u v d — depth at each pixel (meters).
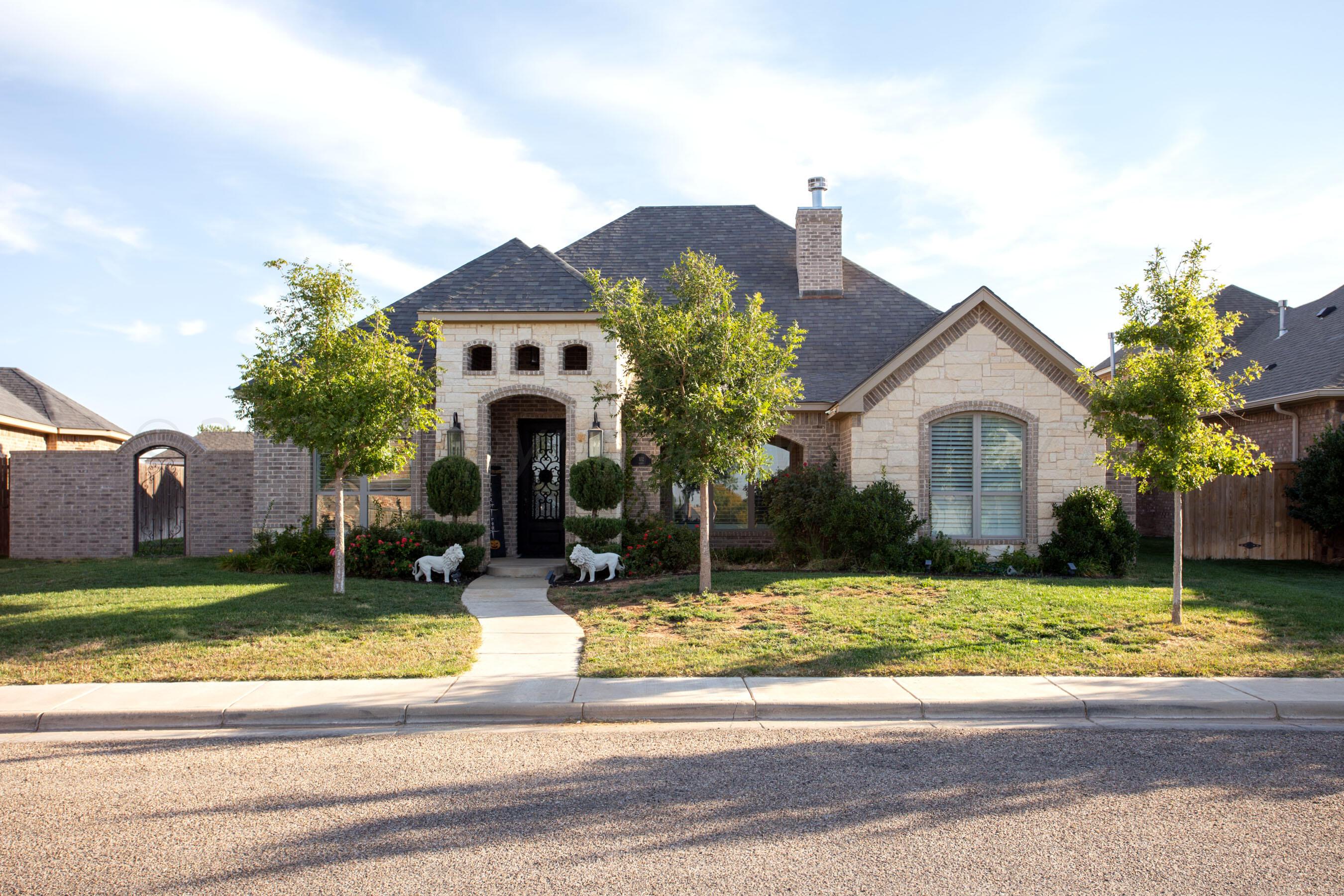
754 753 6.43
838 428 16.81
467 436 15.65
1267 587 13.09
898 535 14.82
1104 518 14.47
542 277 16.28
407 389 12.30
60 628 9.73
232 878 4.36
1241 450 10.23
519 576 15.18
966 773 5.96
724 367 12.35
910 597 11.88
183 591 12.19
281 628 10.02
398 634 9.97
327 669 8.48
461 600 12.59
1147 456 10.30
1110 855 4.64
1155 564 16.45
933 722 7.35
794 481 15.55
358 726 7.24
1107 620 10.39
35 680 8.08
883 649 9.22
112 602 11.27
